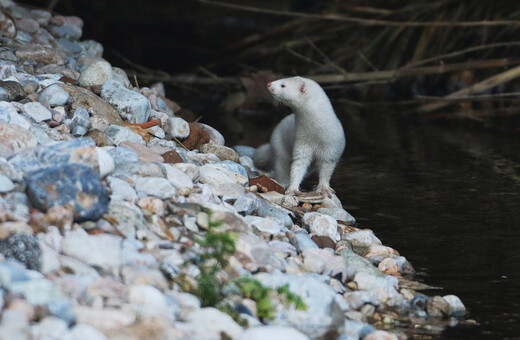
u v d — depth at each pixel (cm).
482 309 739
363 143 1560
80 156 755
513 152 1474
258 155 1192
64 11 2709
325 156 1102
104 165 759
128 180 791
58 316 546
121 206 727
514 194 1165
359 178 1264
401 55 2080
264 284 666
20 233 630
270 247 779
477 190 1189
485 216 1051
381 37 2077
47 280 583
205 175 912
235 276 680
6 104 865
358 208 1085
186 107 1923
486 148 1512
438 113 1906
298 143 1102
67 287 588
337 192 1173
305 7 2945
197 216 770
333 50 2267
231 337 577
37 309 544
